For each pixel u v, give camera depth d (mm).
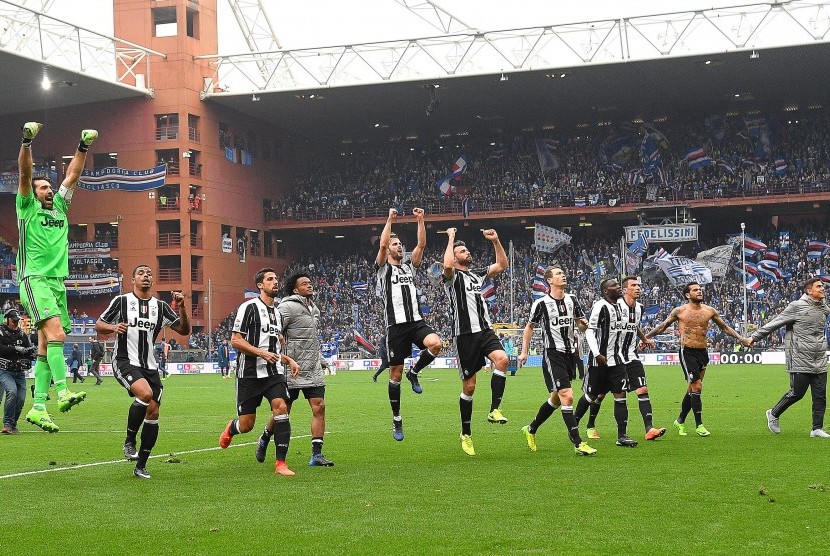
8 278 64875
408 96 66312
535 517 8406
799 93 65938
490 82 62844
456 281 13266
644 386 14508
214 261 66625
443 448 14258
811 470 11008
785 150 68125
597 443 14438
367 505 9148
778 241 64875
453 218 70312
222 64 66000
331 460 12953
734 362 55562
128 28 65312
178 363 60344
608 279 14133
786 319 15000
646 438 14547
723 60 58594
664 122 71562
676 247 67438
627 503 9016
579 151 72812
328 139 79062
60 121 66438
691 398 15414
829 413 19406
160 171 62344
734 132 69688
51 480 11219
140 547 7508
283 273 74688
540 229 65438
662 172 69562
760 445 13727
